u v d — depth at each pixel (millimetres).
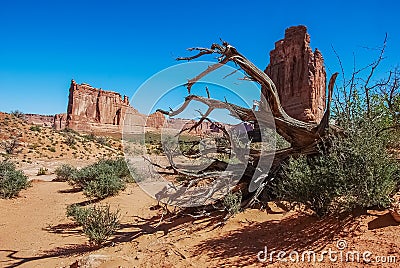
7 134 42531
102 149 51344
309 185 5656
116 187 13680
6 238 8477
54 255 6953
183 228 7320
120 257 5660
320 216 5672
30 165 32594
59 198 14570
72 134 54656
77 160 40062
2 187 14555
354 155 5125
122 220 9469
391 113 7207
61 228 9430
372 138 5309
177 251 5723
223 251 5336
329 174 5406
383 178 5090
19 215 11242
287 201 7125
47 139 46250
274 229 5910
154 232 7469
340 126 7441
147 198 13211
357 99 6891
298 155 8211
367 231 4699
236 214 7277
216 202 8547
